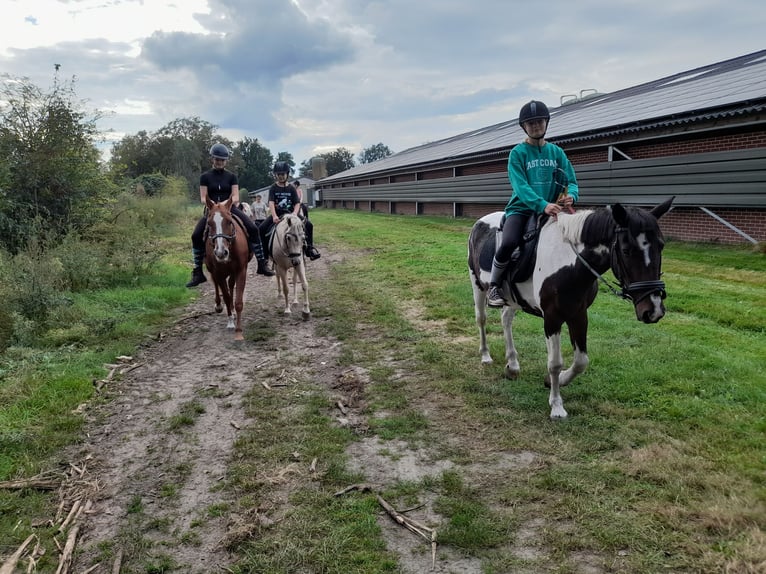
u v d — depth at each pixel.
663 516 2.91
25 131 11.23
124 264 10.79
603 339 5.88
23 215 10.67
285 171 8.73
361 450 3.96
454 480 3.44
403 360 5.92
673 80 19.81
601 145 14.16
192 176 55.41
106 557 2.92
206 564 2.83
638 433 3.84
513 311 5.01
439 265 11.65
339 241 17.91
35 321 7.08
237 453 3.98
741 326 6.20
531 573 2.62
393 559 2.76
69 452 4.11
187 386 5.46
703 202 11.50
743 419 3.90
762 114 9.95
